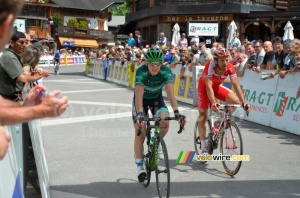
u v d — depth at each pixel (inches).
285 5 991.6
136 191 159.0
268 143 244.7
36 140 124.2
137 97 151.9
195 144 211.0
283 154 218.7
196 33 618.2
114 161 200.8
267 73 309.7
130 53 665.6
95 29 2149.4
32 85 173.9
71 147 228.1
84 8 2124.8
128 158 206.5
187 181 172.2
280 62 315.0
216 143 189.5
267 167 193.9
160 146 147.2
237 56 348.5
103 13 2274.9
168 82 156.7
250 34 1002.1
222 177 178.5
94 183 167.9
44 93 69.9
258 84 321.7
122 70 686.5
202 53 413.1
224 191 159.0
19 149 103.5
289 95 283.0
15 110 50.8
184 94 441.7
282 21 876.6
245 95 337.1
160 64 150.2
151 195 154.6
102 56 818.8
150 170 157.6
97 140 246.5
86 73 971.9
